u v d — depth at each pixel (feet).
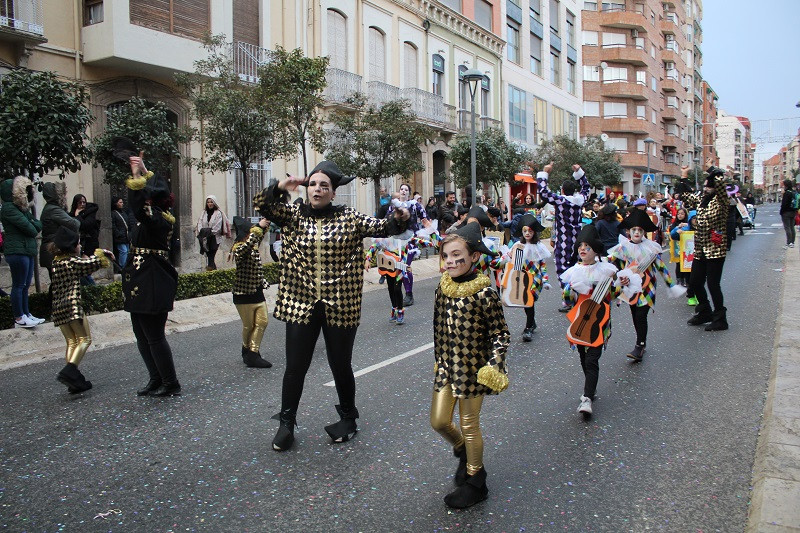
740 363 23.15
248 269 23.18
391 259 31.14
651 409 18.42
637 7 192.75
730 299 36.99
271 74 45.44
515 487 13.51
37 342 26.53
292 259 15.61
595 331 18.52
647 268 23.86
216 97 44.50
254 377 22.16
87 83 46.88
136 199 18.86
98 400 19.65
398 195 30.78
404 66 82.84
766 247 70.95
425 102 83.56
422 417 17.81
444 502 12.79
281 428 15.58
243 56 56.75
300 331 15.42
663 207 62.23
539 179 34.73
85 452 15.53
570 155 106.22
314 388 20.59
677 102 231.71
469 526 11.86
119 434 16.71
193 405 19.07
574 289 18.80
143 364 24.20
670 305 36.22
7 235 26.76
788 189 68.03
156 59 47.91
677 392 19.97
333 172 15.52
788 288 38.42
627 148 187.32
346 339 15.72
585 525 11.88
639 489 13.34
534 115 124.57
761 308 33.83
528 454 15.28
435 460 14.93
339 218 15.58
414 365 23.50
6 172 32.30
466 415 12.71
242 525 11.97
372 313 35.01
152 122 44.52
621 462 14.74
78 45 46.42
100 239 47.91
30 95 31.86
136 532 11.75
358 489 13.42
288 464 14.73
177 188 53.57
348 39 71.67
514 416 17.97
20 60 42.83
